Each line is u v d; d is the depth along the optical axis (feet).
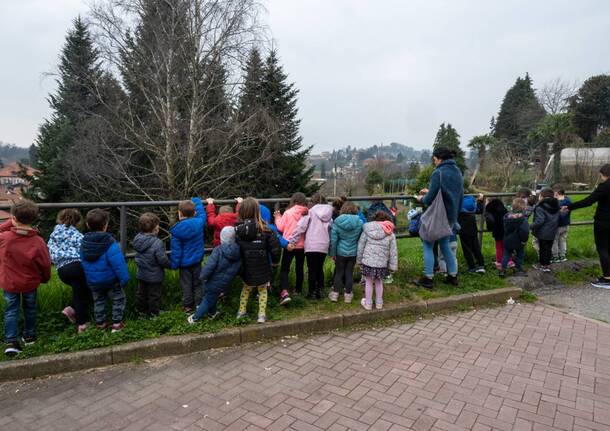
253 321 14.46
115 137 54.70
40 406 9.96
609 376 11.85
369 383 11.17
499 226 21.53
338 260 16.61
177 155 54.19
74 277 13.01
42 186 64.08
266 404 10.09
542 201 21.50
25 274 12.00
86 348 12.15
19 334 13.06
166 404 10.07
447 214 17.58
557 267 23.08
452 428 9.28
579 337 14.64
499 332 14.98
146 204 15.03
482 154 138.31
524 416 9.80
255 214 14.12
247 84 56.54
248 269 13.83
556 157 102.68
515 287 19.19
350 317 15.34
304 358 12.64
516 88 217.97
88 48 61.82
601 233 20.98
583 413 10.00
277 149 62.34
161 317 14.10
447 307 17.26
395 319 16.06
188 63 51.85
